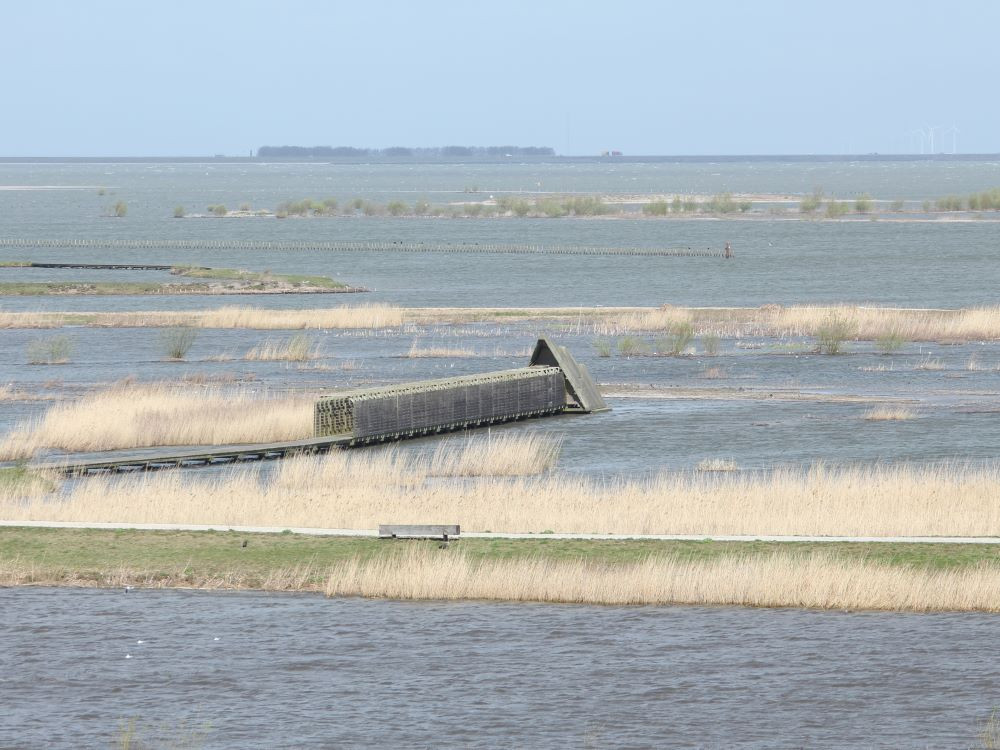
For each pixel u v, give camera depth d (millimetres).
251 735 82438
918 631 98438
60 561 112125
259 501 128625
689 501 126875
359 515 123375
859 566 106375
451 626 100188
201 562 111562
